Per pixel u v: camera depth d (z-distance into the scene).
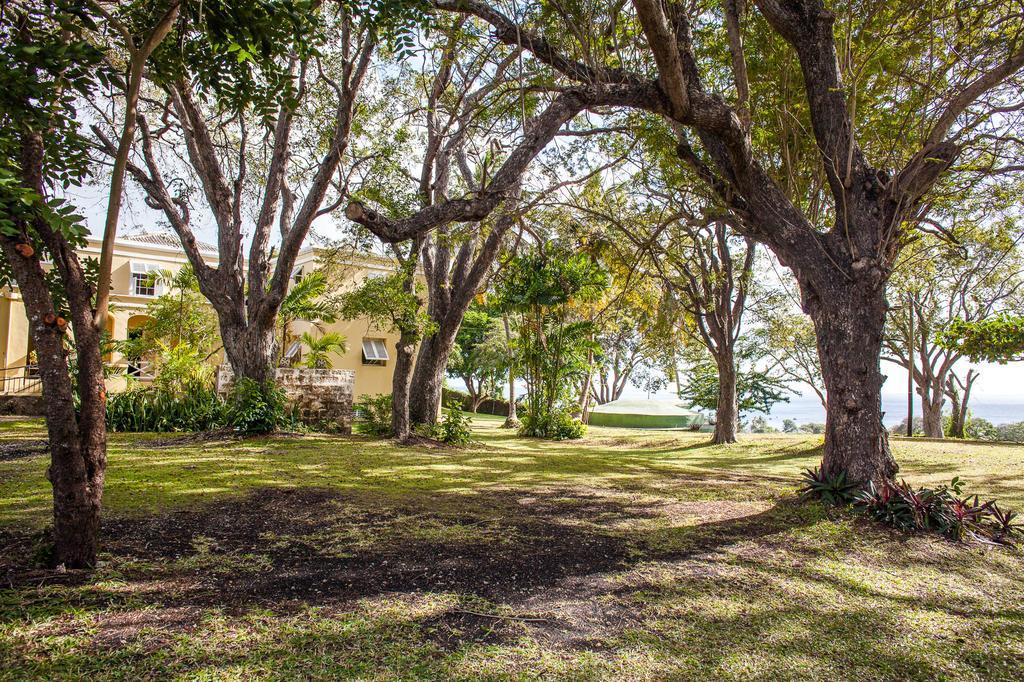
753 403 29.47
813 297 7.04
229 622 3.13
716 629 3.33
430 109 10.68
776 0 6.94
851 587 4.12
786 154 7.42
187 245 11.41
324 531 5.03
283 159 11.70
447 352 14.52
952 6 6.59
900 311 21.78
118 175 3.67
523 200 9.42
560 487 7.86
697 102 6.29
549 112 6.10
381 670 2.71
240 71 3.99
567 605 3.60
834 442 6.76
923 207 7.23
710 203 8.66
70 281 3.64
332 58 9.86
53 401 3.65
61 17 3.35
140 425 12.49
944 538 5.42
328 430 13.96
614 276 13.57
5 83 3.12
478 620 3.32
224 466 8.09
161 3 3.79
